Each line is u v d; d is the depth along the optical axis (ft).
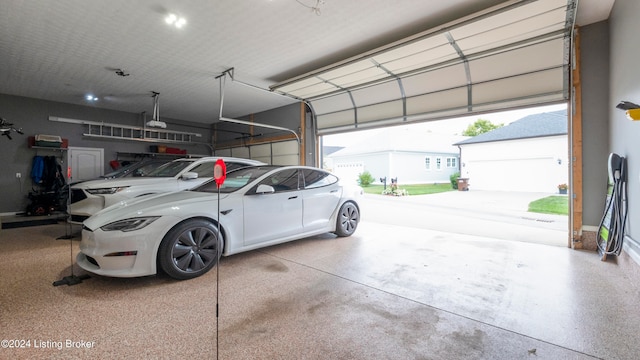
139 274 8.63
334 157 77.51
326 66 17.72
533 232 18.31
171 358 5.49
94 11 12.41
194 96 25.62
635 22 9.41
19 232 18.19
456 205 33.96
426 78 18.03
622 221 10.79
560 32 12.80
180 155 34.91
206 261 10.09
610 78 12.57
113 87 22.88
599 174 13.23
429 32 13.00
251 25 13.66
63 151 27.30
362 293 8.58
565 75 13.73
